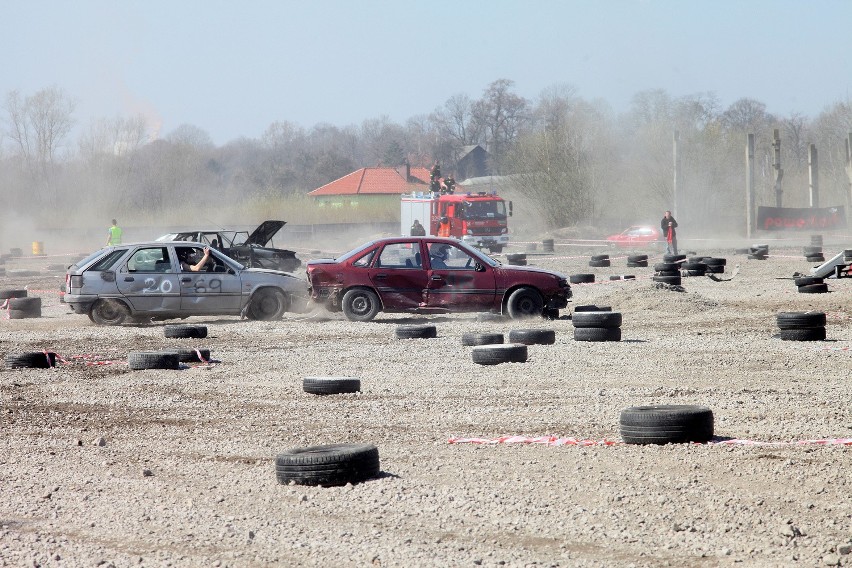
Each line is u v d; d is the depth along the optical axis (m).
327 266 51.12
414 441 23.73
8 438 25.36
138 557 15.53
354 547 15.70
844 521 16.36
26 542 16.42
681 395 28.83
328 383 30.61
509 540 15.89
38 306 59.44
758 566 14.38
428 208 134.12
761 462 20.31
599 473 19.97
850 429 23.55
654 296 56.50
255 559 15.30
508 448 22.66
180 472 21.41
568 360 36.25
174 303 52.28
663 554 15.05
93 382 34.00
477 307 50.78
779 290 63.78
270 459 22.44
